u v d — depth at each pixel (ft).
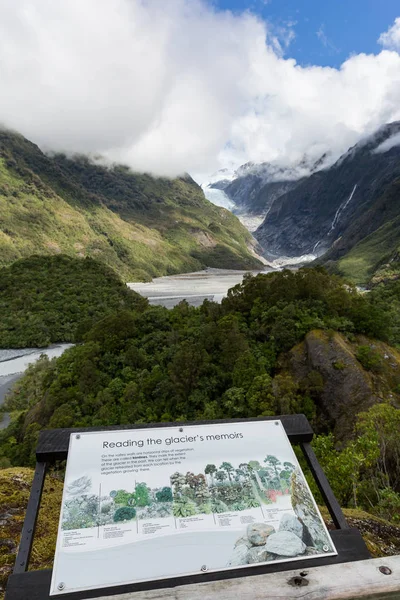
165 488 11.04
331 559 10.08
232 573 9.57
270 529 10.50
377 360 95.61
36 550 16.38
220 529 10.38
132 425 12.34
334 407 91.86
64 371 131.34
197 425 12.64
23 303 313.32
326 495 11.71
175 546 9.94
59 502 19.97
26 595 8.91
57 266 386.11
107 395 108.06
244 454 12.16
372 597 9.18
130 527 10.19
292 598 8.90
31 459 91.40
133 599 8.60
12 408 161.79
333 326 107.65
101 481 11.00
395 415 48.52
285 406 88.63
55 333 280.92
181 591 8.83
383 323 109.91
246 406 93.15
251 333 119.24
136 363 122.42
